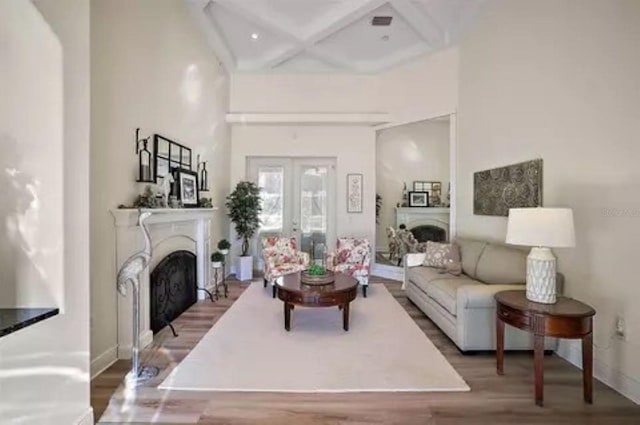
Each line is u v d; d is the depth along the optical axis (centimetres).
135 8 361
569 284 328
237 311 467
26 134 198
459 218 581
